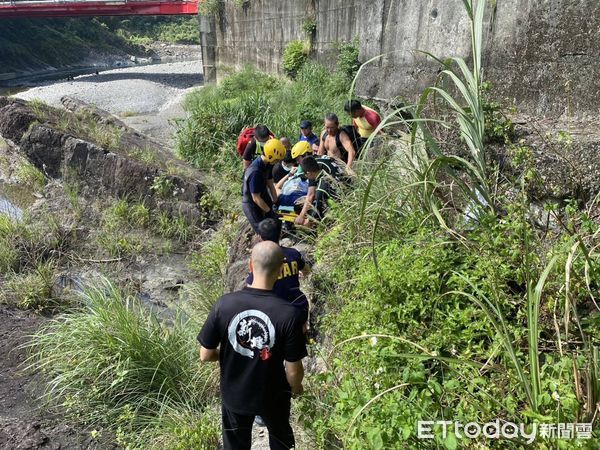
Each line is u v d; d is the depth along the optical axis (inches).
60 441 174.9
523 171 162.2
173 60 2952.8
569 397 93.2
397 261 146.0
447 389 108.1
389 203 175.3
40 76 2023.9
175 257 333.1
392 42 383.6
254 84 653.9
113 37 2957.7
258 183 226.8
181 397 189.8
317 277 182.5
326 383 136.8
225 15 879.1
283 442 132.9
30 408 189.9
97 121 530.9
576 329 119.7
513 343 117.7
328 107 449.7
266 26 726.5
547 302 124.8
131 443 166.4
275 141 225.5
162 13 1632.6
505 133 178.9
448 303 134.8
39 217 373.1
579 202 159.8
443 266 140.6
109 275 310.3
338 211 191.0
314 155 266.1
